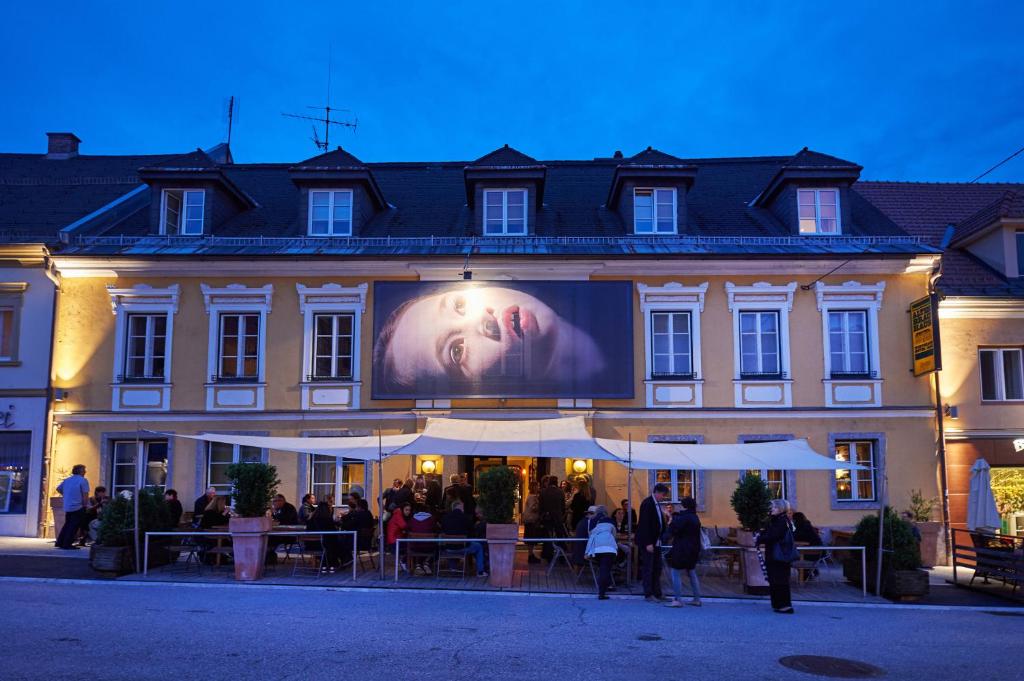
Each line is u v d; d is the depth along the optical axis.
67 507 16.48
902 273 18.62
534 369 18.17
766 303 18.66
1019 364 19.16
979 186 24.58
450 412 18.19
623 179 20.14
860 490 18.33
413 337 18.38
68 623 9.17
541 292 18.41
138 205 22.05
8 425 18.45
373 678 7.27
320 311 18.78
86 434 18.47
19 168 24.55
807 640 9.40
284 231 20.44
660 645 8.91
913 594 12.60
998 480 18.50
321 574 13.63
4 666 7.29
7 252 18.69
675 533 11.66
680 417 18.30
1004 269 19.95
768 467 13.39
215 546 14.27
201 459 18.36
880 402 18.36
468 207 21.39
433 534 13.86
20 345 18.67
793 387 18.39
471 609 10.86
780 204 20.64
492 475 13.20
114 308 18.75
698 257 18.31
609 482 18.16
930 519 17.91
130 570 13.23
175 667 7.45
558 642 8.92
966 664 8.41
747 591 12.90
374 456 13.67
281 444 14.18
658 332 18.77
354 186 20.12
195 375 18.58
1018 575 12.84
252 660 7.77
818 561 13.70
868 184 24.45
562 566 15.02
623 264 18.58
